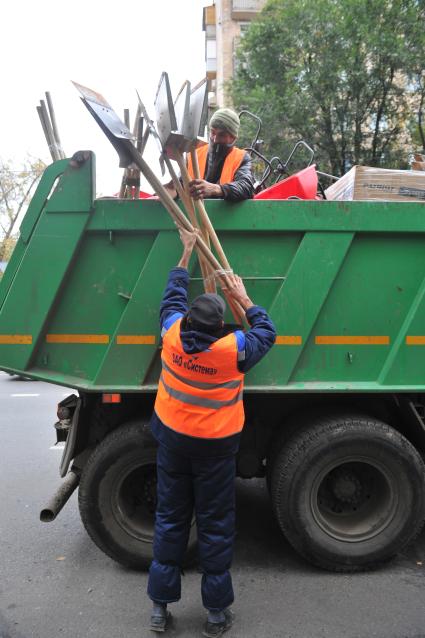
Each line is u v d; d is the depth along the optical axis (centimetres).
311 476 308
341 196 355
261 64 1470
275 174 455
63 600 296
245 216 294
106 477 307
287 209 296
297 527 311
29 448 614
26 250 292
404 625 268
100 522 311
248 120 1405
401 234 306
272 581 313
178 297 270
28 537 380
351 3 1282
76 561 343
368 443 306
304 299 301
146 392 298
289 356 303
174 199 305
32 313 293
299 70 1370
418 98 1395
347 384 309
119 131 259
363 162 1440
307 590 302
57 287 291
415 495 314
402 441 310
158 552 260
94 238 294
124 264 297
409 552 351
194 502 266
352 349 310
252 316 266
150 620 273
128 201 290
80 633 265
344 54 1305
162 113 267
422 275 310
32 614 282
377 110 1414
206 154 344
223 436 249
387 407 341
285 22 1369
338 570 321
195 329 244
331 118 1399
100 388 296
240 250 300
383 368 312
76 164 286
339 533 321
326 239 299
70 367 302
